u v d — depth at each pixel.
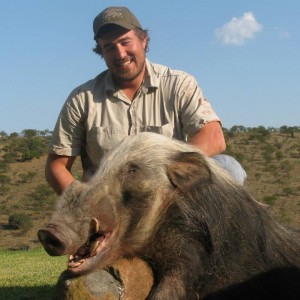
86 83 2.11
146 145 1.64
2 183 17.48
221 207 1.60
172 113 2.03
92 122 2.06
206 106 2.01
